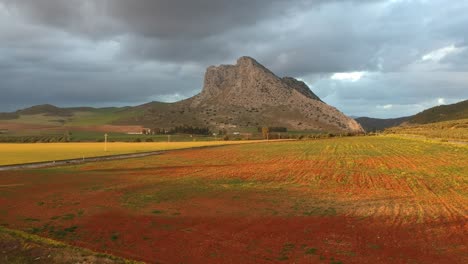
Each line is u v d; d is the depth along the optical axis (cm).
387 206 1894
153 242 1309
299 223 1571
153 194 2306
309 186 2620
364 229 1466
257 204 1983
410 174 3038
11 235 1206
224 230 1466
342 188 2516
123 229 1484
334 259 1126
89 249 1184
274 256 1157
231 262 1103
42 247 1097
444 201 1980
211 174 3406
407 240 1316
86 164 4616
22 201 2092
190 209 1859
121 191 2431
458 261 1106
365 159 4538
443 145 6062
